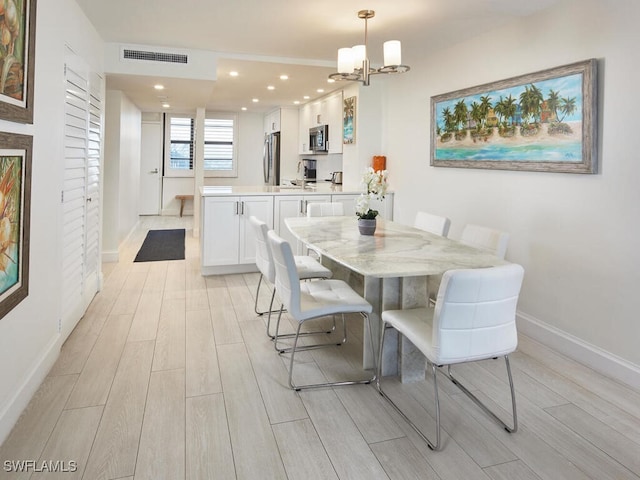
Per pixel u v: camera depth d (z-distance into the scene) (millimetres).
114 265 5211
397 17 3309
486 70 3633
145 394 2330
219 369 2645
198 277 4730
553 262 3051
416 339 2033
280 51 4320
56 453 1833
